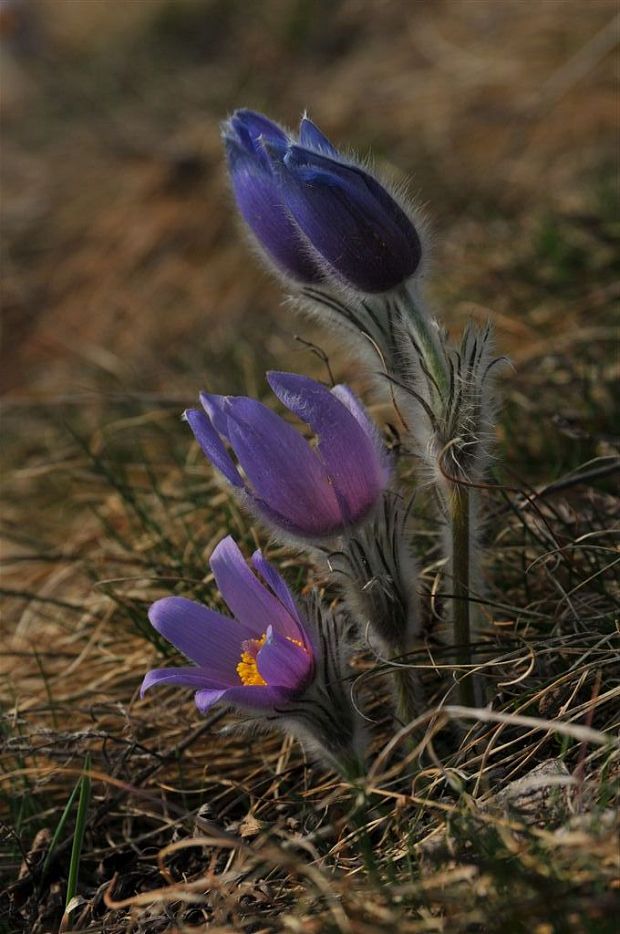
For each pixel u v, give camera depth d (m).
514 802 0.77
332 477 0.78
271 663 0.78
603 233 1.08
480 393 0.79
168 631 0.79
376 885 0.75
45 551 1.01
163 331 1.40
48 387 1.34
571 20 1.53
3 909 0.82
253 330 1.27
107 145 1.79
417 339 0.79
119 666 0.92
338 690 0.79
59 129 1.88
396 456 0.84
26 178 1.79
